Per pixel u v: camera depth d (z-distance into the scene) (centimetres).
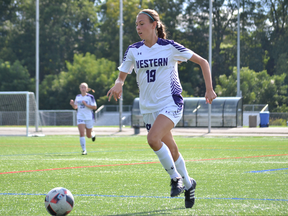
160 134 763
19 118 7612
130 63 847
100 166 1523
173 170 764
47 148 2548
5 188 1034
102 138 3709
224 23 10988
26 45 11350
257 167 1461
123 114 8494
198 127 5947
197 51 11119
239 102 5862
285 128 5128
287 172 1317
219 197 892
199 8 10950
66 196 690
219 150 2284
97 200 867
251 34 10750
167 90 809
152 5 11281
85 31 12400
